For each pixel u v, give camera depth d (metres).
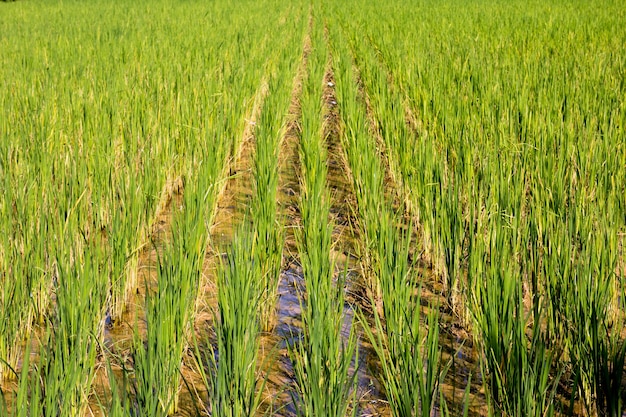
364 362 4.10
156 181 6.36
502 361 3.46
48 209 4.93
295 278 5.28
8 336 3.93
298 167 8.00
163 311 3.50
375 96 9.44
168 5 26.75
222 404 3.05
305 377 3.38
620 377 3.06
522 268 4.52
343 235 6.07
